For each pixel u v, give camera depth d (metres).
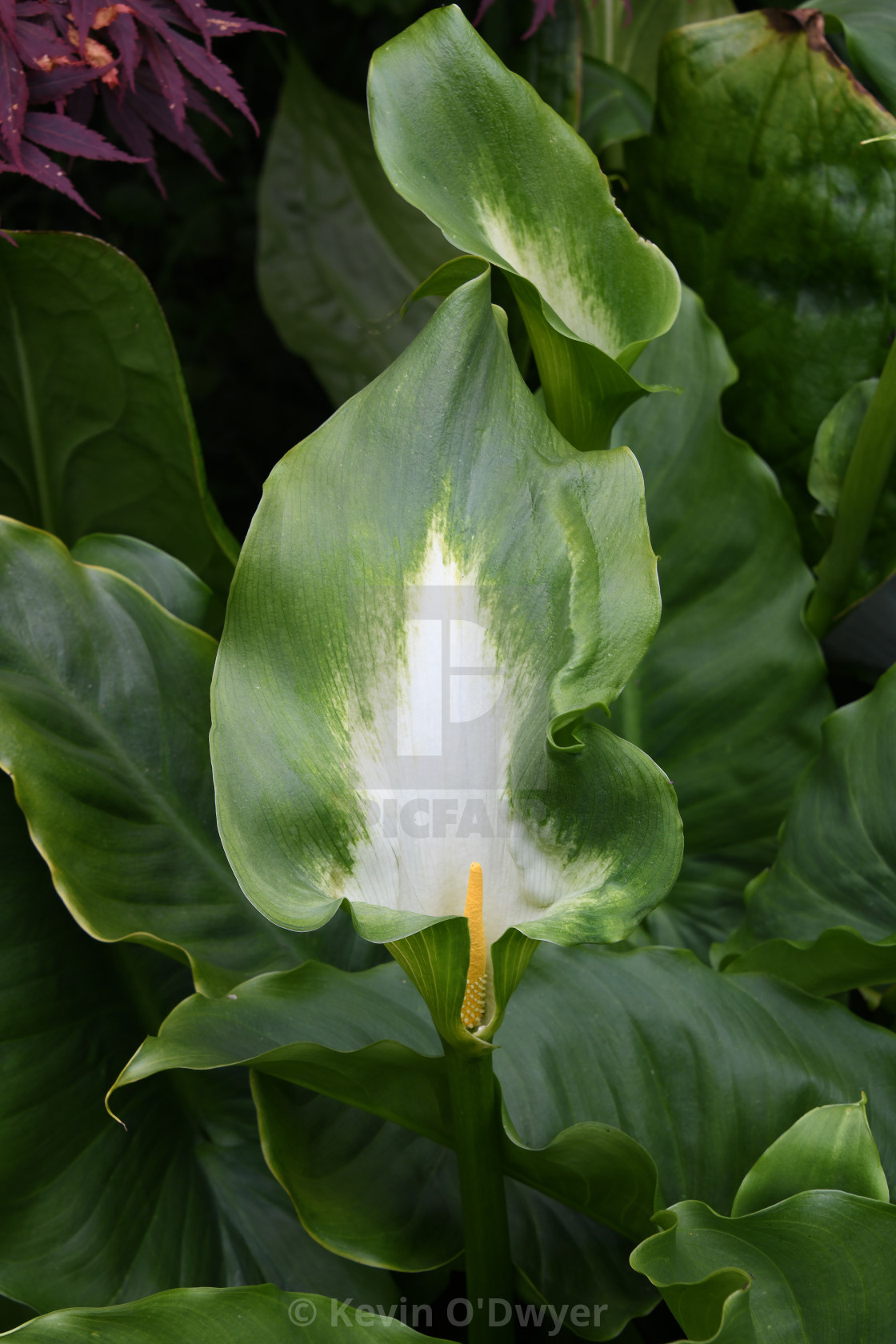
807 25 0.97
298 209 1.40
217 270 1.69
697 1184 0.80
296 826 0.71
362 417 0.73
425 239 1.38
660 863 0.70
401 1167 0.82
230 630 0.71
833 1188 0.75
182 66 0.92
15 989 0.82
